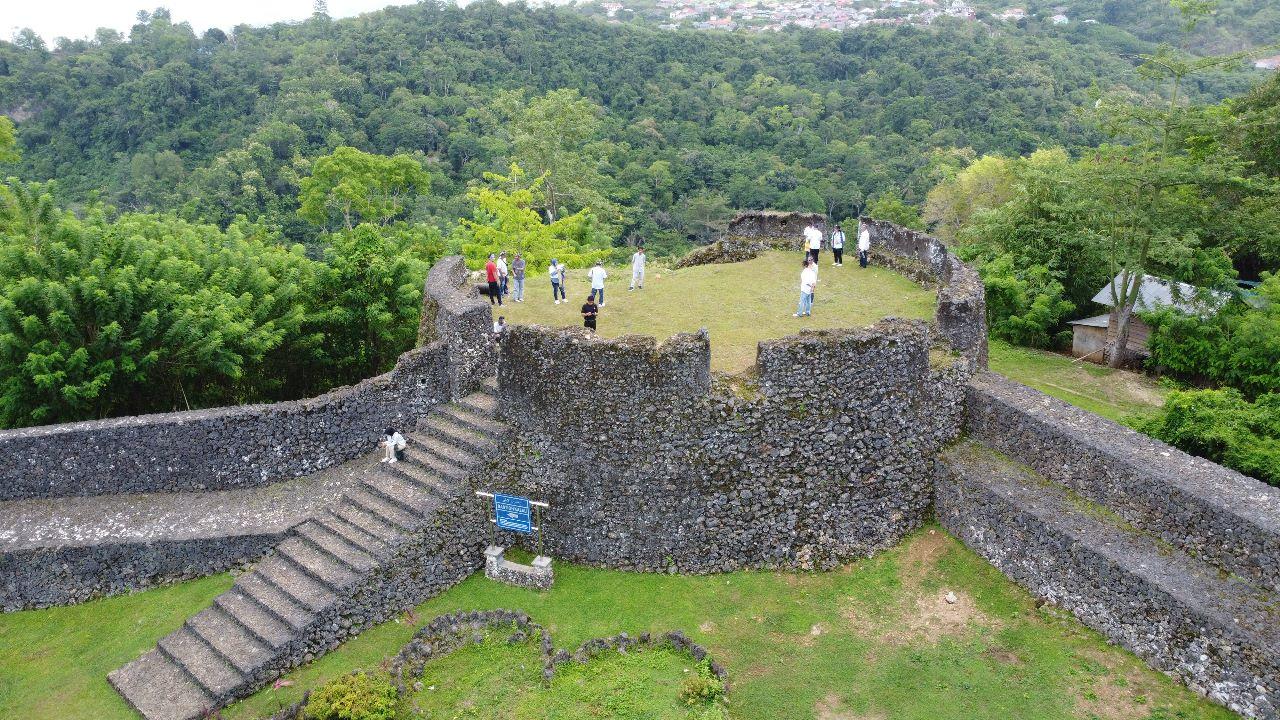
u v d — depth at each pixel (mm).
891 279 26922
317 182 55438
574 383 18203
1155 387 29359
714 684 15188
